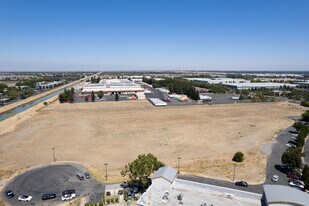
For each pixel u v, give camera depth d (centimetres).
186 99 15312
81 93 17625
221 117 10538
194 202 3275
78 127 8750
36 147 6712
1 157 6028
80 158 5947
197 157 6050
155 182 3697
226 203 3262
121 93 18362
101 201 3959
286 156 5231
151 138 7506
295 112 11894
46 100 15788
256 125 9206
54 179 4853
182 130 8400
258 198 3319
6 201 4062
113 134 7919
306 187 4531
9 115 11388
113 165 5553
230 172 5234
